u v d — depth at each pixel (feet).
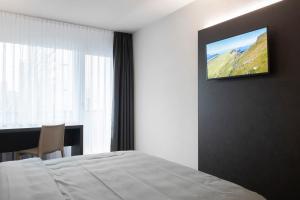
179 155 11.00
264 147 7.17
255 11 7.44
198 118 9.61
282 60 6.72
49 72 12.50
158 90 12.50
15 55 11.66
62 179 5.08
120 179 5.12
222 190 4.55
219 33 8.70
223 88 8.54
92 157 6.86
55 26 12.64
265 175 7.13
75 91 13.23
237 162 7.97
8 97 11.48
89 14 11.74
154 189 4.62
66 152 13.07
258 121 7.35
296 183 6.38
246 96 7.72
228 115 8.33
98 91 13.83
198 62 9.65
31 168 5.68
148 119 13.35
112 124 14.03
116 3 10.40
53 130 10.66
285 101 6.64
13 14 11.60
